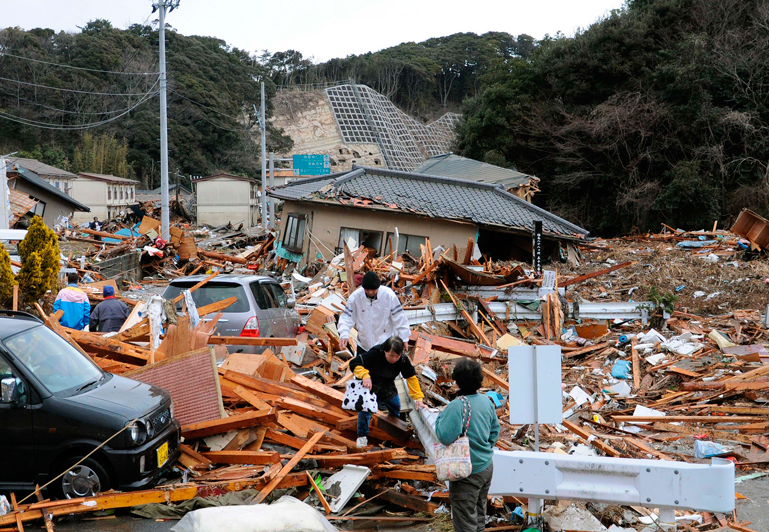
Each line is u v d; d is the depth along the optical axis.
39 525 5.09
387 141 128.50
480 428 4.34
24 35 71.69
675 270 17.47
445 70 151.50
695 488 4.34
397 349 6.01
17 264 15.43
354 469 5.78
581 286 16.31
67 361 6.12
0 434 5.35
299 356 10.20
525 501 5.20
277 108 131.88
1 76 68.75
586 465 4.56
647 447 6.86
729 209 35.03
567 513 5.00
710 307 14.21
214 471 6.05
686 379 9.27
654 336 11.30
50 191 44.38
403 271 15.55
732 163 35.66
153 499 5.34
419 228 20.31
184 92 83.44
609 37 41.16
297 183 27.62
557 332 12.48
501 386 9.02
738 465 6.44
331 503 5.46
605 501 4.52
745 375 8.66
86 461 5.35
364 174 22.59
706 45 38.03
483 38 155.50
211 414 6.54
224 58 97.56
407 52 154.12
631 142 39.03
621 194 38.19
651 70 39.69
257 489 5.55
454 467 4.15
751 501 5.56
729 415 7.83
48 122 71.50
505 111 44.78
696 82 36.44
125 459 5.34
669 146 37.75
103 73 76.94
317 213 21.59
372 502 5.68
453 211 20.05
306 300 15.01
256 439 6.43
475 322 13.05
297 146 124.38
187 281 9.88
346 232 21.14
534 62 45.38
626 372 9.88
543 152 43.94
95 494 5.31
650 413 7.98
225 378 7.32
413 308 12.61
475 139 46.25
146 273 27.48
